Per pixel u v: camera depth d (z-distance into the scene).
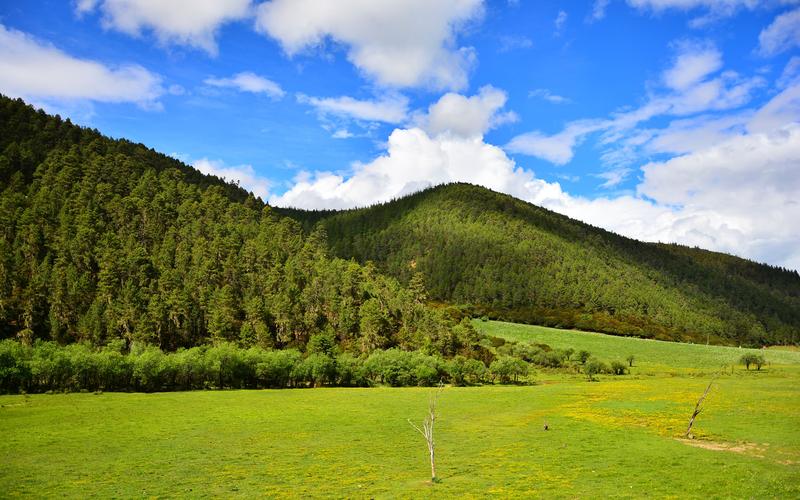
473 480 44.28
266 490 42.59
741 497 35.25
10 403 93.81
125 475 48.03
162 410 89.00
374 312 174.88
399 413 88.69
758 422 66.69
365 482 44.78
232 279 195.25
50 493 42.09
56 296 144.88
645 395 101.69
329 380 143.38
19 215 182.00
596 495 37.81
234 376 131.25
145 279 171.25
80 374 113.06
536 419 79.38
